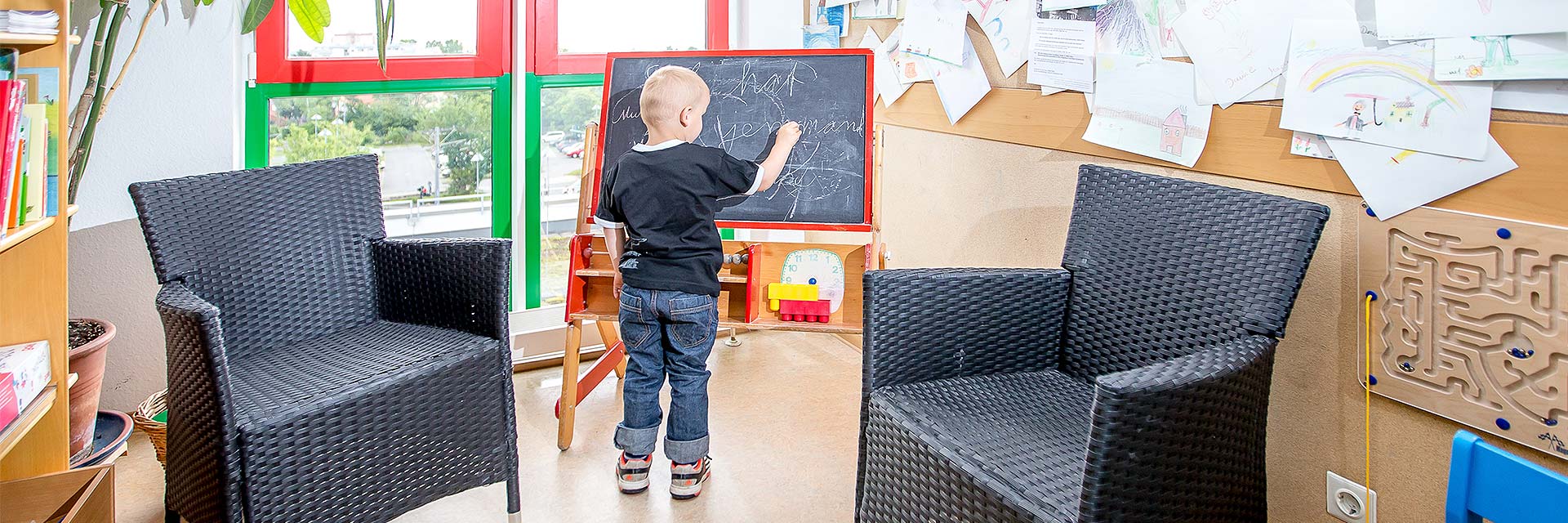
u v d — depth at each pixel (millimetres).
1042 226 2410
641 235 2125
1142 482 1381
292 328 2123
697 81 2186
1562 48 1362
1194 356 1471
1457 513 1025
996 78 2516
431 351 2021
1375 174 1630
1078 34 2217
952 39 2646
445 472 2023
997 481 1466
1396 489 1686
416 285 2201
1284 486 1910
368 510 1891
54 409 1764
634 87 2549
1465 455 1008
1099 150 2207
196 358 1650
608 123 2537
